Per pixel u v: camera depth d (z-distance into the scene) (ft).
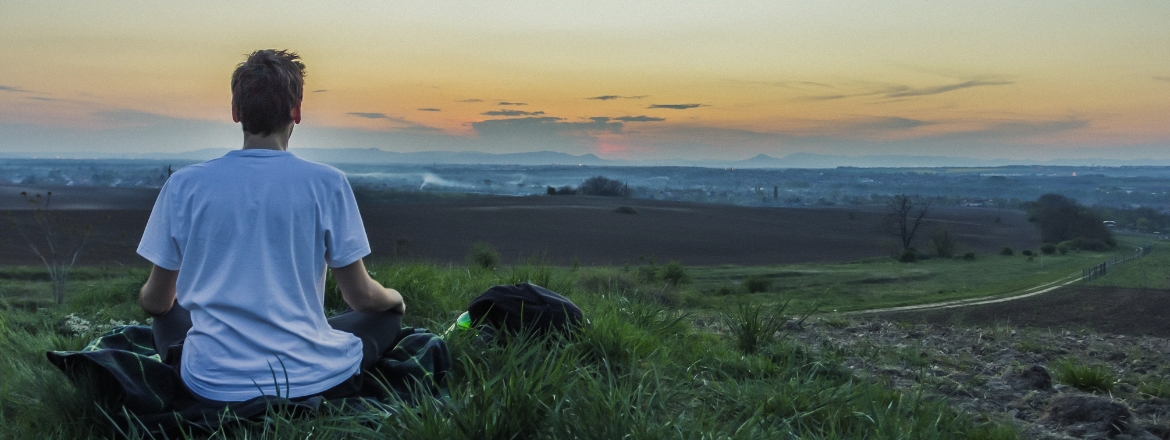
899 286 212.23
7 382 8.52
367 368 8.10
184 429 6.81
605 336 11.19
